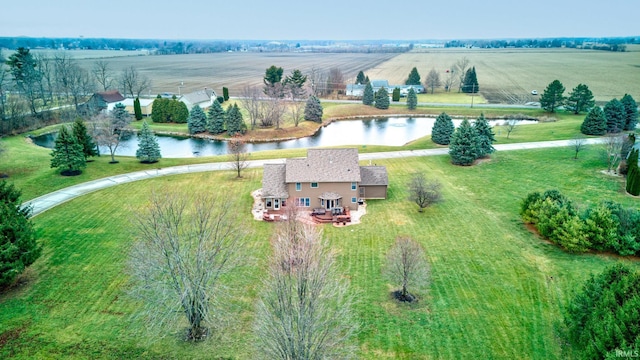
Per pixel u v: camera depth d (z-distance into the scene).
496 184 52.84
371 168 49.81
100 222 41.69
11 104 86.62
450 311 29.17
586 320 23.69
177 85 161.88
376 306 29.83
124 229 40.16
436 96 139.50
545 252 36.44
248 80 177.25
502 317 28.44
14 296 30.14
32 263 32.28
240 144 66.81
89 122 74.38
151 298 27.38
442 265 34.84
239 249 33.00
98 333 26.94
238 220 42.94
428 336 26.89
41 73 116.25
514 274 33.31
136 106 101.69
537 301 29.95
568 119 96.31
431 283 32.34
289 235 28.12
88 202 46.69
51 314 28.50
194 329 26.69
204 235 28.47
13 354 25.02
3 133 80.06
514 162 60.50
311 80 149.38
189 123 91.12
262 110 97.56
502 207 45.88
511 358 24.98
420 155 66.56
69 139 54.81
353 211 46.09
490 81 167.00
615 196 46.34
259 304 27.14
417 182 46.34
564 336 26.47
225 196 49.22
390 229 41.53
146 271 26.78
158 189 50.97
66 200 47.12
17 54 106.19
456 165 60.97
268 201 45.81
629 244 34.50
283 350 20.75
